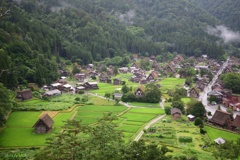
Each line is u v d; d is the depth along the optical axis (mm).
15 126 91688
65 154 39094
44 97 132250
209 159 62469
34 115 104562
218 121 96938
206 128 93938
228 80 161500
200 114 103938
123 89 147375
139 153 46781
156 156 46688
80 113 109250
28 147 74250
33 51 184375
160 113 111062
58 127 92062
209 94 141000
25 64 164625
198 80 186625
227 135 87375
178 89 147875
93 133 42781
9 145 75500
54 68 188625
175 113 102375
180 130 89062
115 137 42938
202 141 79500
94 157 38688
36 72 159250
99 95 146875
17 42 175125
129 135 84062
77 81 186250
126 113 111062
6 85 132875
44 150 39969
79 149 39469
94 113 109375
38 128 86188
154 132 86438
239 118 93812
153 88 135625
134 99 134000
